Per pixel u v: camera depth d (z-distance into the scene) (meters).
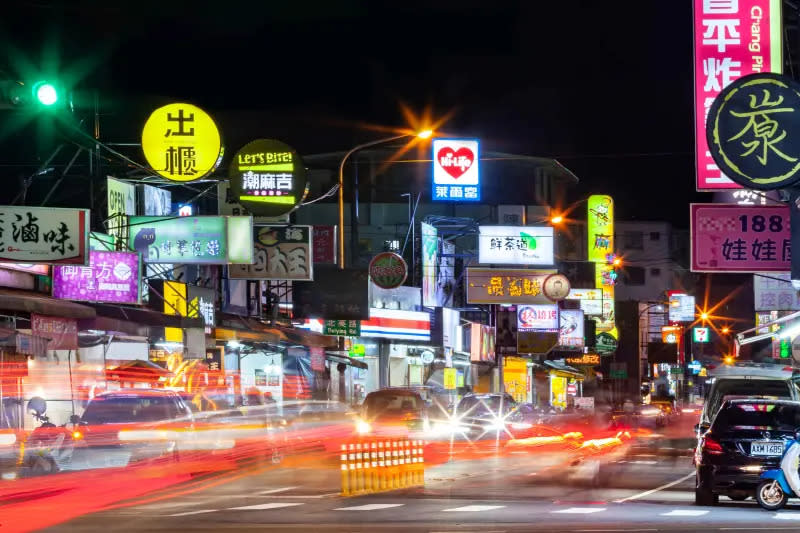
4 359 28.28
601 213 82.44
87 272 28.53
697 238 26.72
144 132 28.39
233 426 23.95
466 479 23.23
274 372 48.00
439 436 36.34
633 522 14.55
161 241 31.62
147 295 33.28
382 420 34.66
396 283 42.75
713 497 17.39
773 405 17.66
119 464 20.97
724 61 23.97
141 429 21.47
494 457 31.77
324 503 17.58
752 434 16.94
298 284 43.22
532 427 38.56
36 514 15.92
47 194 32.41
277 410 27.12
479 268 54.66
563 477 24.02
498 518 15.09
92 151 31.62
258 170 31.22
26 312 23.95
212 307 37.66
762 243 26.55
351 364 49.59
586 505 17.31
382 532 13.27
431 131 38.78
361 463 20.19
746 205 26.64
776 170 18.83
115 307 28.39
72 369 31.22
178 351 35.78
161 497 18.84
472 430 36.62
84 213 25.34
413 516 15.37
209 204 42.97
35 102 18.75
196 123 28.36
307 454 28.31
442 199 48.12
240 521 14.71
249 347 42.19
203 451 22.69
